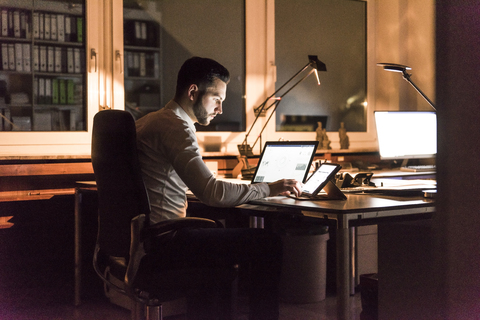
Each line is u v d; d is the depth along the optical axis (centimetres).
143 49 312
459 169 60
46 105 284
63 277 274
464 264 61
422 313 170
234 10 343
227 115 343
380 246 187
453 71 59
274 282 157
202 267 146
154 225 140
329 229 300
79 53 292
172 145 156
